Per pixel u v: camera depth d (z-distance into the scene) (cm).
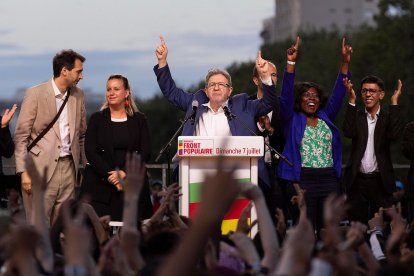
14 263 667
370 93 1691
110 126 1544
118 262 808
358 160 1689
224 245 906
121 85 1541
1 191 1588
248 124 1548
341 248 727
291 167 1602
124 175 1511
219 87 1540
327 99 1638
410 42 9319
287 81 1591
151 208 1528
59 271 780
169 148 1570
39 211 767
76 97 1612
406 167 2158
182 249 579
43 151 1588
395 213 943
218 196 577
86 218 1095
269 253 808
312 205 1599
